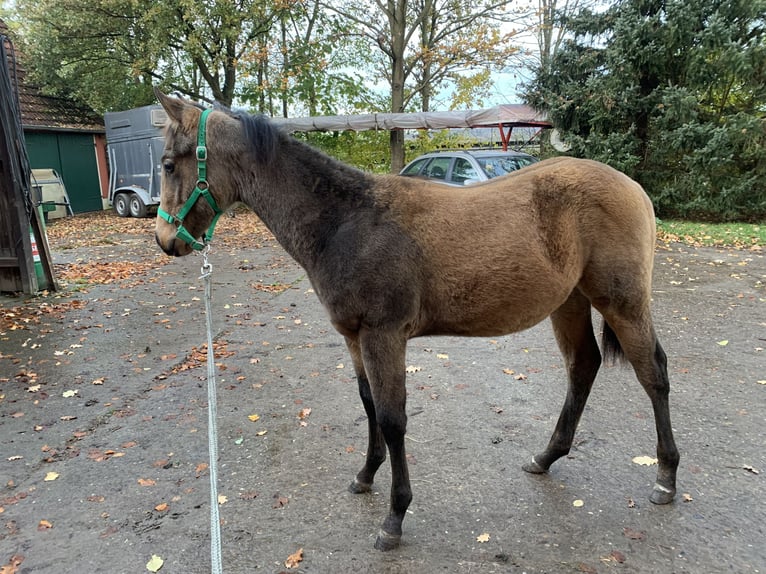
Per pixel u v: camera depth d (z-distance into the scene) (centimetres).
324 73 1778
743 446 313
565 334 288
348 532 253
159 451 330
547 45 1839
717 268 782
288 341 528
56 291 721
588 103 1202
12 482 300
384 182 245
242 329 566
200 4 1417
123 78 1794
